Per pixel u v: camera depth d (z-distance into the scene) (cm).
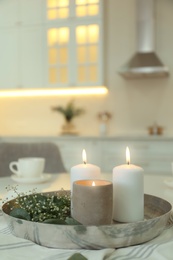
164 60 353
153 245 52
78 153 330
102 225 52
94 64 352
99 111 374
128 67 326
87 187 55
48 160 166
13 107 399
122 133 368
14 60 369
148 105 361
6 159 158
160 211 68
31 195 65
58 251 51
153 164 313
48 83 360
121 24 365
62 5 357
